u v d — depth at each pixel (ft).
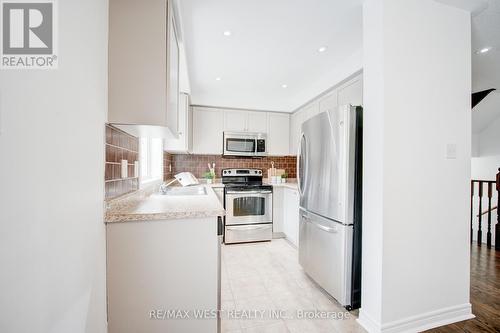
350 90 7.57
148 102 3.60
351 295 5.33
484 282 6.55
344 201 5.24
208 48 6.83
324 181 5.92
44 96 1.98
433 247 4.80
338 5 4.99
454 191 4.95
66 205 2.29
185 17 5.37
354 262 5.32
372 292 4.64
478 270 7.38
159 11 3.65
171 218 3.49
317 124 6.26
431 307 4.81
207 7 5.03
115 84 3.53
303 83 9.62
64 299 2.25
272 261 8.18
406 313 4.63
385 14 4.42
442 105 4.82
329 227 5.71
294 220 9.58
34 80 1.87
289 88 10.26
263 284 6.55
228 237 10.03
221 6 5.00
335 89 8.44
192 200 4.70
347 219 5.24
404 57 4.54
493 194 11.51
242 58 7.48
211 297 3.67
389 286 4.50
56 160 2.13
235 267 7.66
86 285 2.74
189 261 3.59
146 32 3.60
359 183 5.32
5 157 1.58
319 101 9.55
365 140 4.84
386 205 4.46
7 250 1.58
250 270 7.45
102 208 3.26
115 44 3.54
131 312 3.44
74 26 2.48
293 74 8.70
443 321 4.86
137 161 5.45
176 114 5.05
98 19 3.14
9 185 1.60
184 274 3.58
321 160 6.06
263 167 12.98
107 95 3.49
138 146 5.53
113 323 3.40
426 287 4.76
